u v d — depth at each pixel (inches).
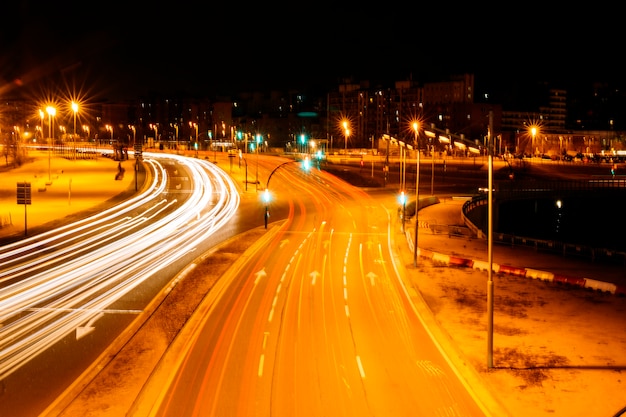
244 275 1589.6
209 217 2733.8
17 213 2679.6
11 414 779.4
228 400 807.1
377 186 4037.9
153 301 1318.9
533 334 1125.7
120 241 2107.5
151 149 7372.1
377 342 1058.7
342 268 1706.4
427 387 859.4
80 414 770.2
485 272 1674.5
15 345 1040.2
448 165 5024.6
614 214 3796.8
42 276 1560.0
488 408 792.3
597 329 1157.7
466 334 1122.7
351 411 776.9
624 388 872.3
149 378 882.8
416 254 1739.7
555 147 7849.4
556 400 827.4
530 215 3779.5
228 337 1072.8
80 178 4160.9
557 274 1553.9
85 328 1130.0
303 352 999.6
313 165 4938.5
